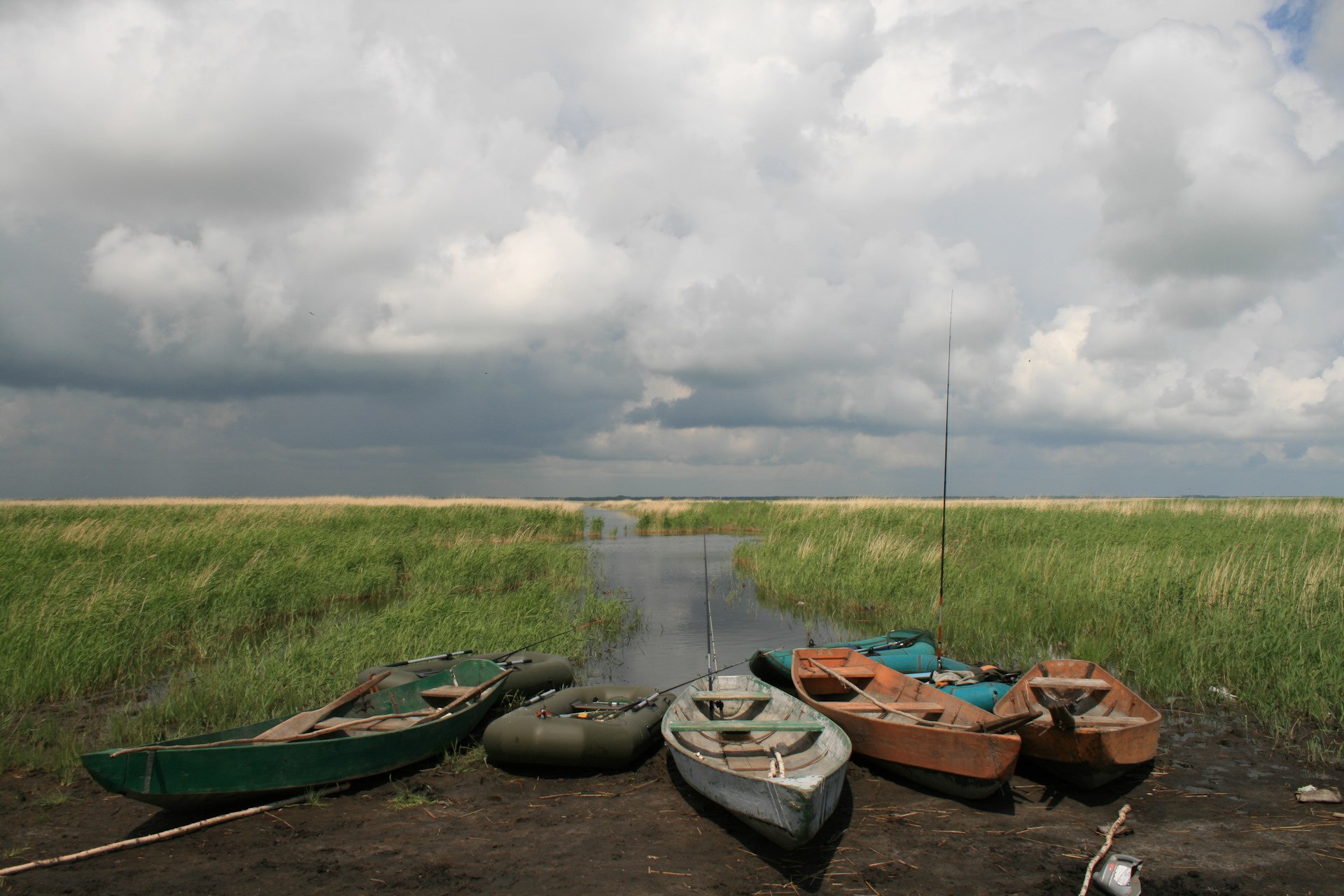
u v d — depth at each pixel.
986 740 5.98
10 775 6.93
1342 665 9.12
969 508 28.20
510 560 19.12
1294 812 6.09
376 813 6.17
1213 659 9.96
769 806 5.16
